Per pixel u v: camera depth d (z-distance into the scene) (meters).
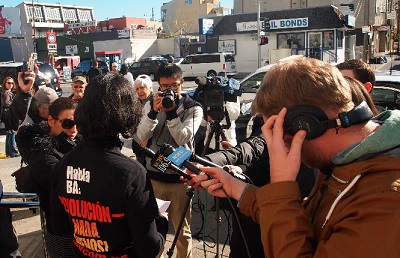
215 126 2.55
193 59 25.12
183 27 58.38
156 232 1.51
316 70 1.02
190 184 1.56
